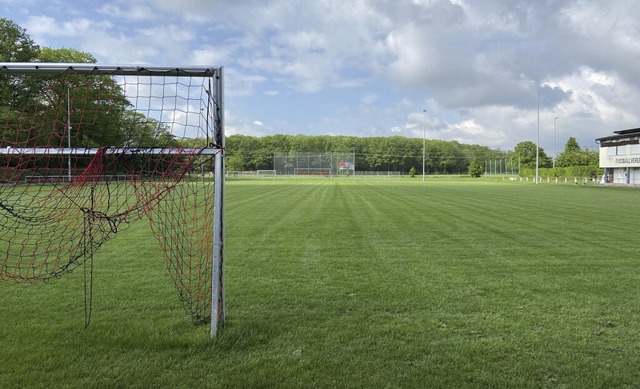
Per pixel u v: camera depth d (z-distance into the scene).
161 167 4.03
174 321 3.92
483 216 12.38
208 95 3.80
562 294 4.80
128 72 3.64
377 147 104.38
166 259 5.91
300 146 102.88
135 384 2.79
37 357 3.16
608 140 44.62
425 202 17.56
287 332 3.65
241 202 17.11
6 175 4.35
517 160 98.81
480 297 4.67
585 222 11.07
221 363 3.08
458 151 108.75
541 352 3.29
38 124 4.73
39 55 35.56
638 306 4.39
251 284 5.17
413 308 4.30
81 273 5.66
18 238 7.60
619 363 3.11
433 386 2.78
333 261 6.43
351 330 3.70
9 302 4.47
